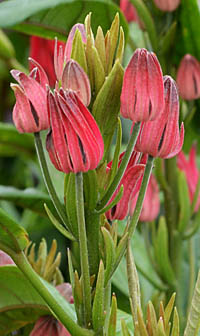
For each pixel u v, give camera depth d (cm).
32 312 58
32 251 63
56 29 70
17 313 59
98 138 46
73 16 67
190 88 73
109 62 49
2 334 61
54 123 46
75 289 49
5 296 57
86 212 49
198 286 50
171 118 48
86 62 48
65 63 48
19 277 55
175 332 49
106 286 49
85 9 66
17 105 48
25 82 48
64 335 57
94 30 68
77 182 47
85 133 46
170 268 75
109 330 48
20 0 64
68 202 49
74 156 46
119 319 58
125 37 69
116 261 49
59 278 63
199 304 50
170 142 48
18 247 51
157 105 47
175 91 48
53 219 49
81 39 47
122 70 47
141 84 46
